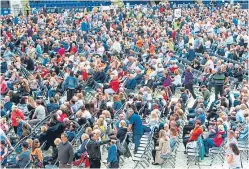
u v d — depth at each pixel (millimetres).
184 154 28578
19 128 28094
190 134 27219
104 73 38656
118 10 70875
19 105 31969
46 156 26672
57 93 33125
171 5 78375
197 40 48719
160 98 32375
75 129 27938
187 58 45750
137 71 38625
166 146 26297
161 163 26906
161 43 48938
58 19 65750
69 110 29734
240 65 40625
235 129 28062
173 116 28328
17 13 72625
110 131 27812
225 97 32094
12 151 25406
